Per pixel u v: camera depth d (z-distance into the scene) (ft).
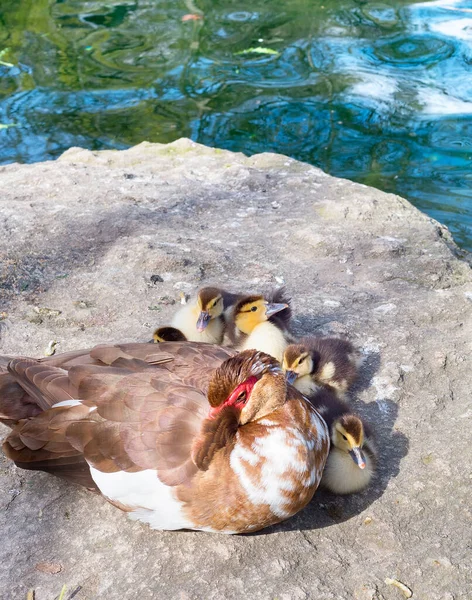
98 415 4.33
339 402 5.03
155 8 14.74
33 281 6.26
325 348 5.33
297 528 4.42
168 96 11.76
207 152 8.93
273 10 14.43
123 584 4.15
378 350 5.56
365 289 6.25
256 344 5.47
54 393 4.49
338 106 11.28
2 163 10.09
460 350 5.55
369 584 4.16
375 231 7.01
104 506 4.52
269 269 6.48
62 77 12.45
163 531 4.38
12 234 6.74
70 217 7.02
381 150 10.19
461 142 10.34
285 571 4.21
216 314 5.73
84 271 6.41
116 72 12.56
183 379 4.48
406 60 12.45
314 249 6.70
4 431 4.98
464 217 8.80
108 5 14.93
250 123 10.98
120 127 11.03
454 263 6.56
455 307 5.99
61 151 10.49
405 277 6.40
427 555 4.30
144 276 6.32
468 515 4.49
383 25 13.69
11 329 5.74
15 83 12.24
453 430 4.98
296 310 5.97
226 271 6.44
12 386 4.65
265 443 4.16
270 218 7.23
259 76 12.19
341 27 13.61
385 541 4.36
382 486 4.65
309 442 4.25
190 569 4.21
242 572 4.20
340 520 4.48
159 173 8.26
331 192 7.72
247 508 4.14
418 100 11.30
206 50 13.10
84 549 4.31
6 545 4.33
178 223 7.09
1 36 13.76
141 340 5.62
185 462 4.14
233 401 4.21
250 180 7.91
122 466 4.21
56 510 4.50
